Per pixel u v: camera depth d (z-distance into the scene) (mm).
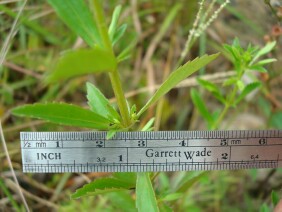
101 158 85
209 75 123
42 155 85
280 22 102
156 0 141
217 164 87
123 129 73
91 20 61
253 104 131
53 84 127
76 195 72
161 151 85
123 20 135
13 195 109
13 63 127
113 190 75
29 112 61
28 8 120
